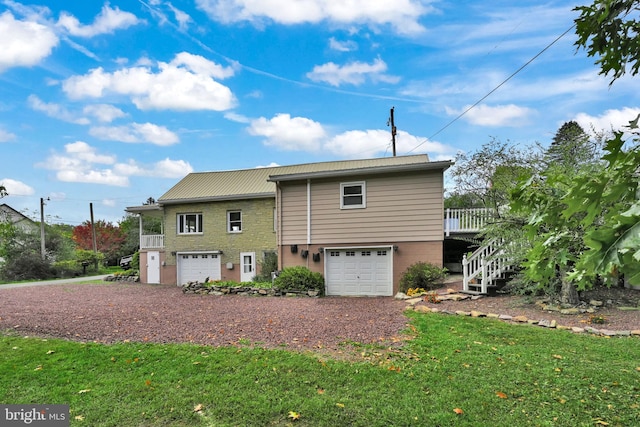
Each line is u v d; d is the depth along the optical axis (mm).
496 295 9352
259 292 11555
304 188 12820
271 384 3926
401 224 11883
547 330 6328
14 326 6703
